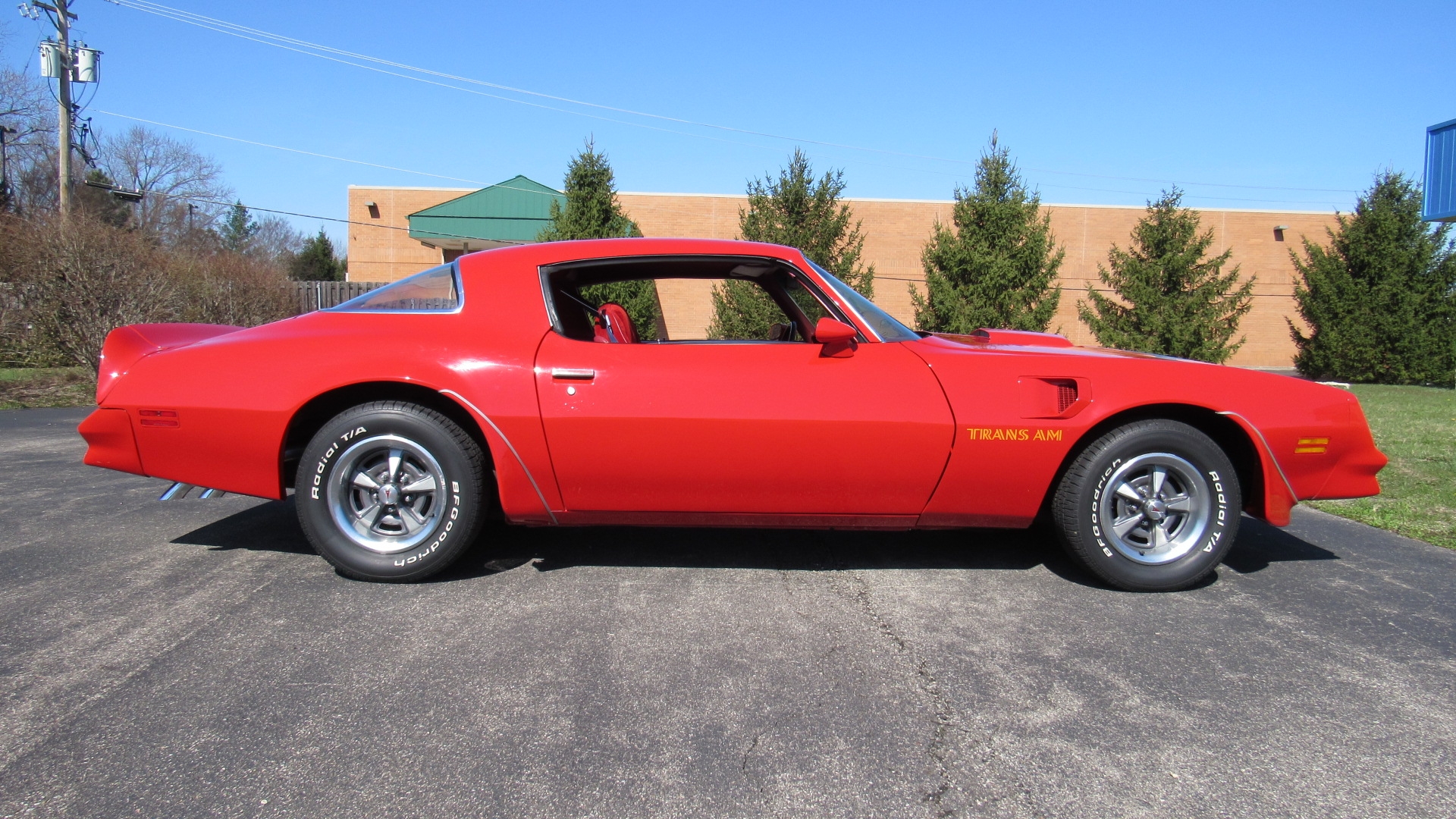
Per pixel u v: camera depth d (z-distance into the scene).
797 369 2.95
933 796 1.74
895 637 2.58
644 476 2.95
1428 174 15.38
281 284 15.80
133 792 1.71
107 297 10.59
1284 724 2.06
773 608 2.82
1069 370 2.99
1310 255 20.36
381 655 2.39
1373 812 1.70
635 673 2.30
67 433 6.86
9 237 10.37
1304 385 3.10
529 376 2.92
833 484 2.96
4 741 1.90
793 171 14.87
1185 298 17.28
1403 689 2.26
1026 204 15.19
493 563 3.28
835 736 1.98
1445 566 3.42
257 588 2.95
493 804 1.69
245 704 2.09
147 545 3.46
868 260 23.59
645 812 1.67
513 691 2.18
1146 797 1.74
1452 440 7.17
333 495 2.98
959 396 2.93
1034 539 3.74
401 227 25.42
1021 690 2.23
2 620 2.61
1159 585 3.00
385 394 3.10
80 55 17.50
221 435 2.97
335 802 1.69
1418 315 18.83
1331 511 4.45
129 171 40.41
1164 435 2.95
